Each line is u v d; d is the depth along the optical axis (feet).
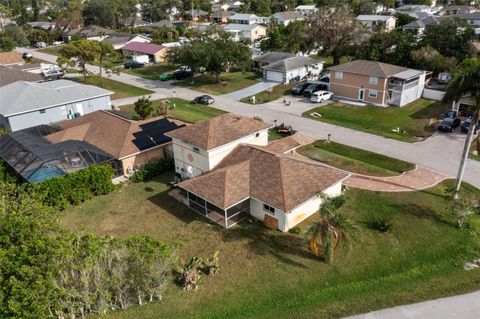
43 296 62.28
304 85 213.46
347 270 81.97
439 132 153.58
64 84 191.42
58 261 66.69
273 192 95.76
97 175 113.50
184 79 254.47
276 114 182.80
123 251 73.92
